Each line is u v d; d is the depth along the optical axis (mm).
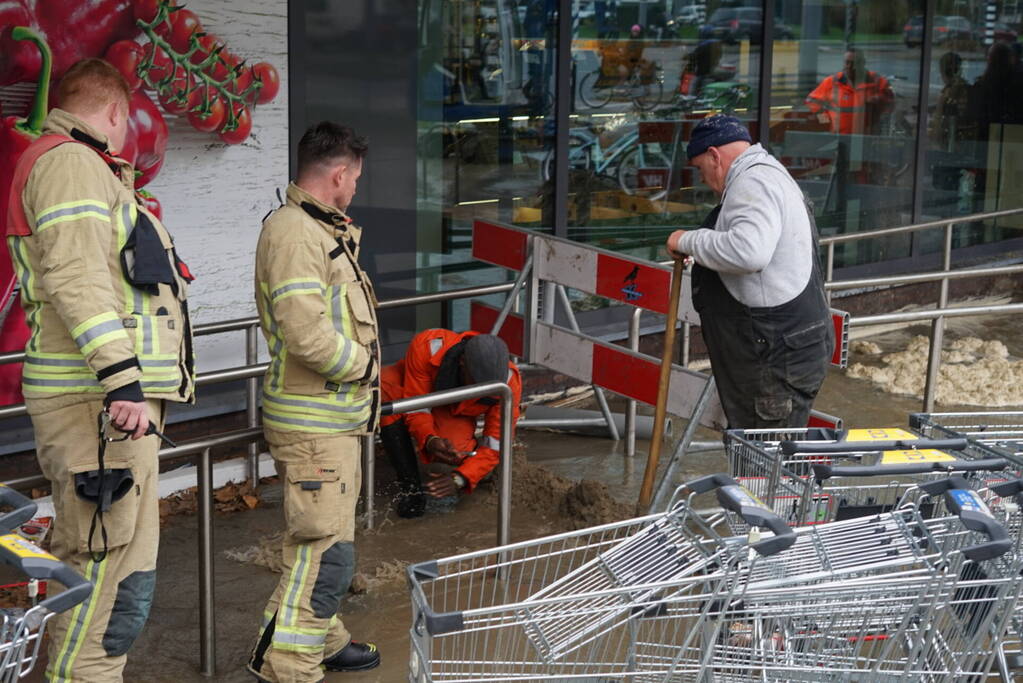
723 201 4090
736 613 2746
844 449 3307
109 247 2740
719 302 4129
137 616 2984
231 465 5316
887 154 8984
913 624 2975
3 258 4949
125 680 3596
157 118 5199
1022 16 9719
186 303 3018
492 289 5598
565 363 5410
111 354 2633
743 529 3209
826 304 4164
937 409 6684
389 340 6539
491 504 5145
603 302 7211
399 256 6438
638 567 2846
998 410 6676
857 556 2953
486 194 6727
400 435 4914
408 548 4645
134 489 2889
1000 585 2787
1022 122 9977
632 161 7344
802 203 4070
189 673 3658
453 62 6418
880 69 8750
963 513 2707
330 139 3197
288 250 3158
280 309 3154
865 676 2865
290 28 5617
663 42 7312
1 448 5000
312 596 3348
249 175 5602
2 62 4777
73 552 2916
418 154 6391
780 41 8031
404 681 3609
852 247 8938
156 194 5281
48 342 2801
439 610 4047
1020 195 10148
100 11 4969
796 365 4094
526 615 2607
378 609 4117
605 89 7105
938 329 5691
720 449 5465
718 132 4113
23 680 3533
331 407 3289
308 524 3312
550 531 4836
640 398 5012
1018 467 3189
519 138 6797
